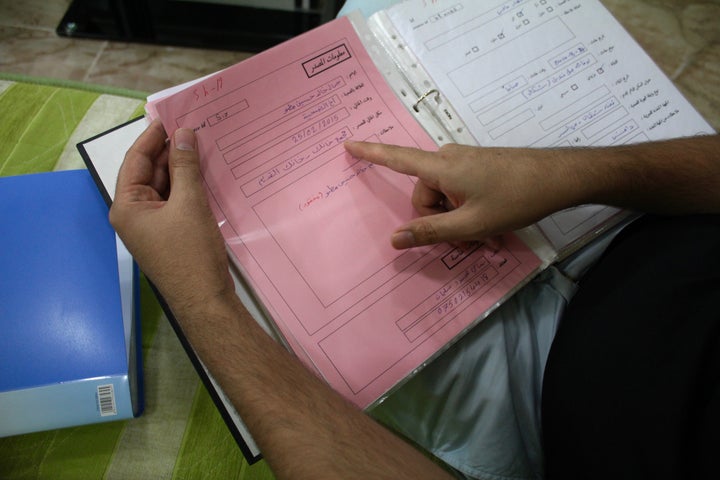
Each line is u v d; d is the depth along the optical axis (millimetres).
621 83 568
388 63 520
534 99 543
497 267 454
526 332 494
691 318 383
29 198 553
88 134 806
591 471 393
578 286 521
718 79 963
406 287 433
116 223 410
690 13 1017
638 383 383
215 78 448
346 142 455
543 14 579
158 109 433
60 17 1153
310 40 481
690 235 424
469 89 535
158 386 599
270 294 414
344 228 442
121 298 524
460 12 563
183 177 410
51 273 519
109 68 1108
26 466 540
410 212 458
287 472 321
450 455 506
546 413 447
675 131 558
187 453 567
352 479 317
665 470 350
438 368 471
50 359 482
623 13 1010
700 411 357
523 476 484
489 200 418
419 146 483
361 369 406
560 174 426
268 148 451
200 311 374
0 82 833
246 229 430
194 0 1194
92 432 562
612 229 545
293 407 346
